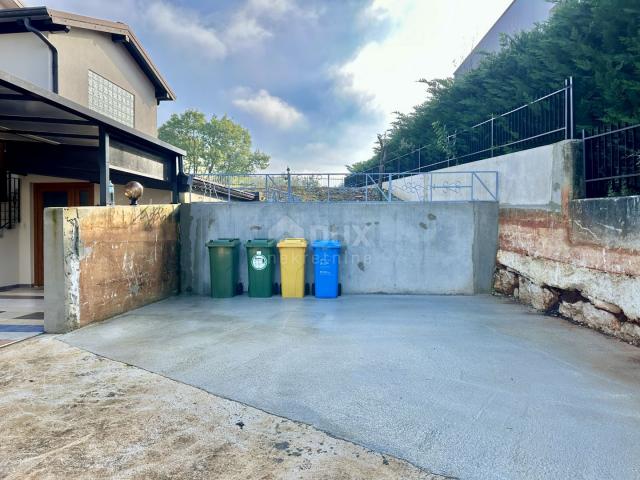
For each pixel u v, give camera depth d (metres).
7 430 2.86
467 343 4.83
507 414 3.05
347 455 2.54
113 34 10.17
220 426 2.91
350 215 8.05
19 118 5.94
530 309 6.65
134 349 4.61
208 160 41.34
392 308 6.77
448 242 7.96
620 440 2.68
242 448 2.63
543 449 2.58
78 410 3.15
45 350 4.56
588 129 6.24
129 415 3.07
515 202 7.50
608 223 5.15
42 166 7.91
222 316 6.22
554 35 7.82
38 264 8.93
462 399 3.32
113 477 2.33
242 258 8.16
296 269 7.65
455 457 2.51
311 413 3.10
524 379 3.73
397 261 8.02
